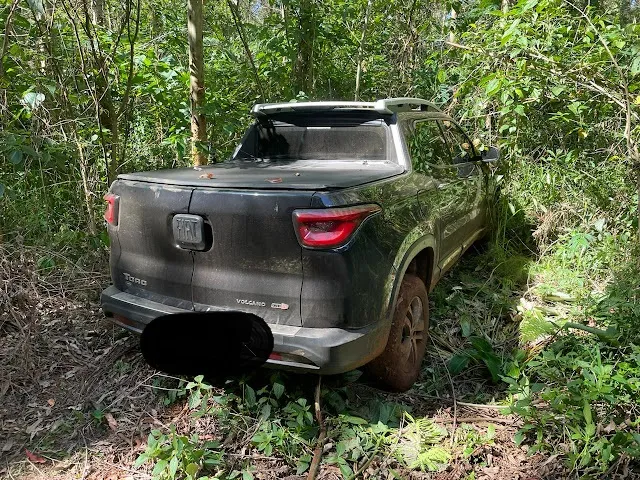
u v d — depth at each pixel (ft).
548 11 15.71
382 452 9.17
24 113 16.92
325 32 23.77
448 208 13.39
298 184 8.80
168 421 9.97
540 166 20.10
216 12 26.25
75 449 9.36
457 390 11.22
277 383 9.85
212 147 19.49
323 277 8.65
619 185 18.33
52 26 17.47
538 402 10.14
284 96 23.03
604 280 15.26
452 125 15.88
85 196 17.30
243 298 9.18
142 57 19.94
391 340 10.18
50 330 12.76
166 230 9.65
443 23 28.84
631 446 8.53
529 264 16.58
